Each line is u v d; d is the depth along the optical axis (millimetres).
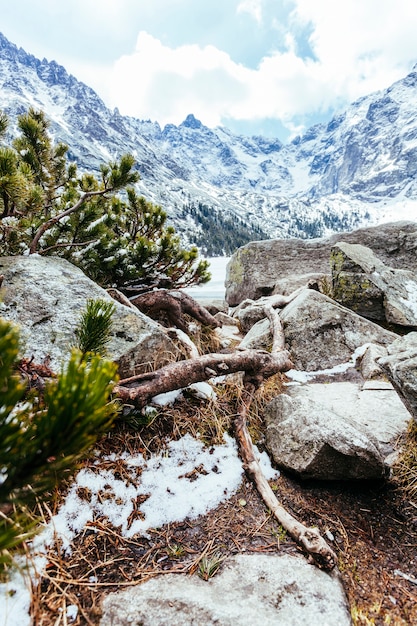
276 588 1825
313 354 5160
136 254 5133
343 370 4980
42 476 1001
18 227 4094
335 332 5379
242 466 2775
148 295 4848
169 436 2867
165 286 6117
